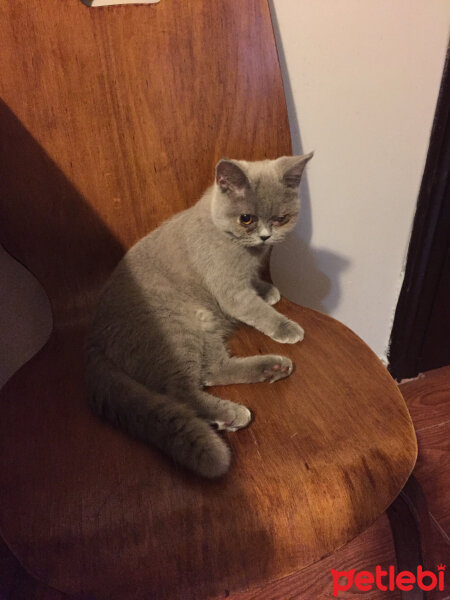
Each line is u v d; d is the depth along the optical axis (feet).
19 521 1.81
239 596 3.17
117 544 1.73
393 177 3.68
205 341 2.71
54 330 2.87
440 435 4.22
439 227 3.86
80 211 2.73
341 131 3.33
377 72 3.15
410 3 2.94
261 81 2.67
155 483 1.92
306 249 3.84
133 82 2.55
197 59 2.56
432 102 3.40
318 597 3.14
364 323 4.58
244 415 2.17
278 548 1.73
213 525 1.77
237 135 2.80
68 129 2.54
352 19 2.89
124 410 2.17
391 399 2.25
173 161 2.79
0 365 3.50
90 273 2.91
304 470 1.94
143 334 2.57
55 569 1.68
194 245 2.85
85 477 1.95
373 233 3.96
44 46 2.35
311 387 2.35
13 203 2.56
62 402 2.35
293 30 2.84
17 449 2.08
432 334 4.62
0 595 3.19
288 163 2.68
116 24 2.41
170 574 1.67
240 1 2.47
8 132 2.43
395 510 2.35
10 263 3.14
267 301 3.07
